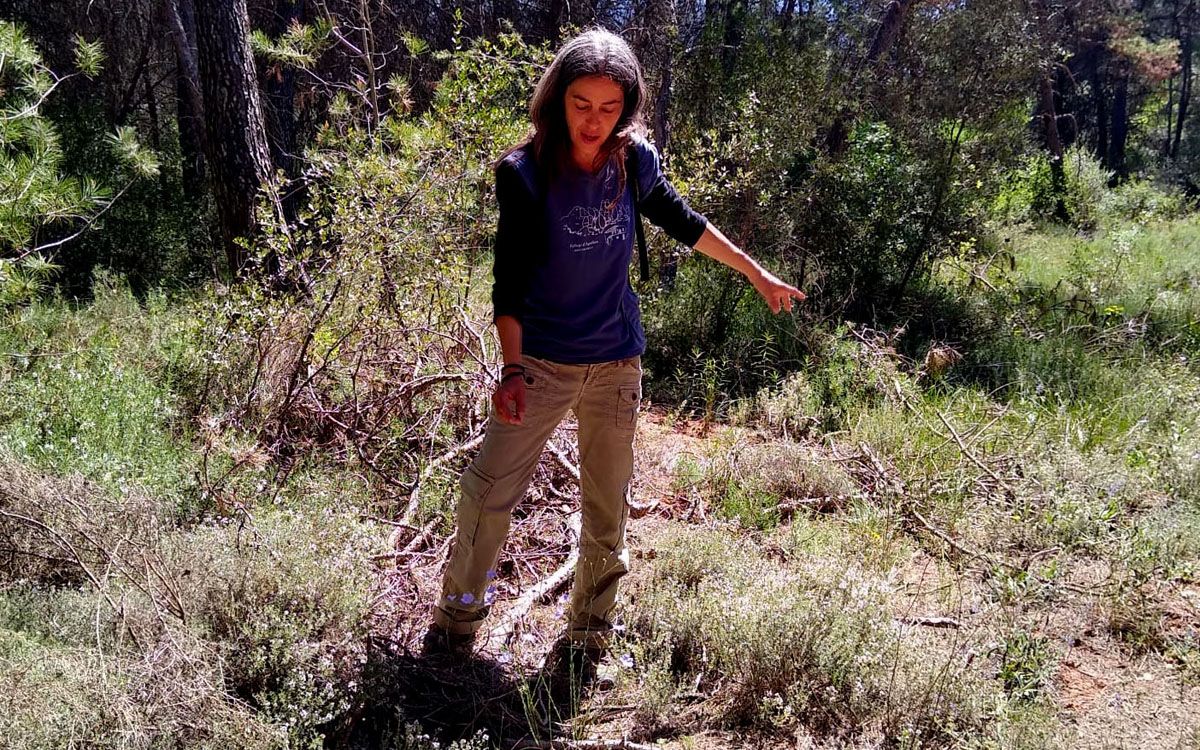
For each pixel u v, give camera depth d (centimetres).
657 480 453
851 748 253
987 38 817
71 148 805
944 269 960
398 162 466
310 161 519
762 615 283
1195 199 1955
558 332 250
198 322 462
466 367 454
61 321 561
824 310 755
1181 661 301
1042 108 1820
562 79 227
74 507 275
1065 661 301
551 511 386
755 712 268
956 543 378
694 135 793
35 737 192
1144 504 416
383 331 437
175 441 392
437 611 278
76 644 231
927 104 836
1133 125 3400
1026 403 557
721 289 720
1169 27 3312
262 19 1038
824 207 836
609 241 245
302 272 450
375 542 311
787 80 801
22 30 449
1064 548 368
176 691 215
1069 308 823
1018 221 1329
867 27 1120
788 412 557
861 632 283
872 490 443
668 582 325
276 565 271
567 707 267
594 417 264
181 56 986
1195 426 503
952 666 274
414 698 262
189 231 836
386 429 411
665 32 805
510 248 238
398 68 1002
